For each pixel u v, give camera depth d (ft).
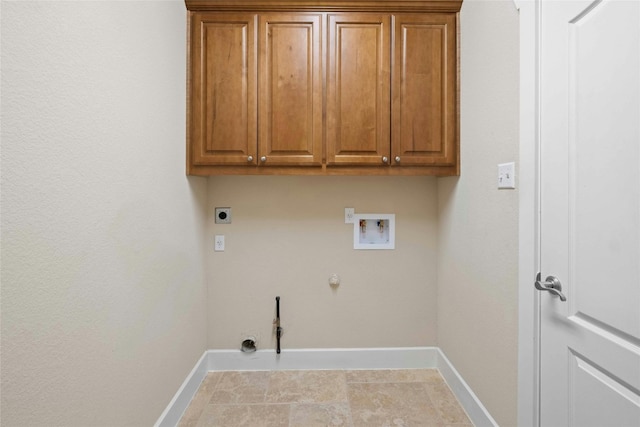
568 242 3.24
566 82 3.22
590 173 2.99
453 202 5.97
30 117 2.43
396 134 5.72
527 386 3.77
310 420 5.15
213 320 6.73
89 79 3.06
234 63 5.62
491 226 4.58
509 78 4.11
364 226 6.84
